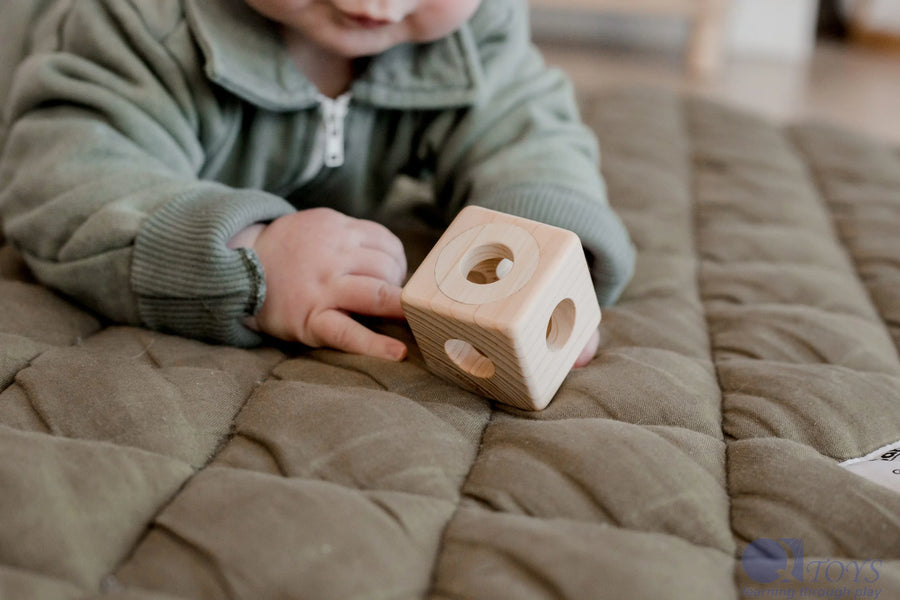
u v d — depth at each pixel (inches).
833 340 25.0
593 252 25.5
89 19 27.7
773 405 21.4
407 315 19.7
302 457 18.3
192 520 16.1
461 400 21.2
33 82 27.3
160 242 23.1
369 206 33.6
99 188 24.8
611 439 18.7
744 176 38.7
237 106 28.9
